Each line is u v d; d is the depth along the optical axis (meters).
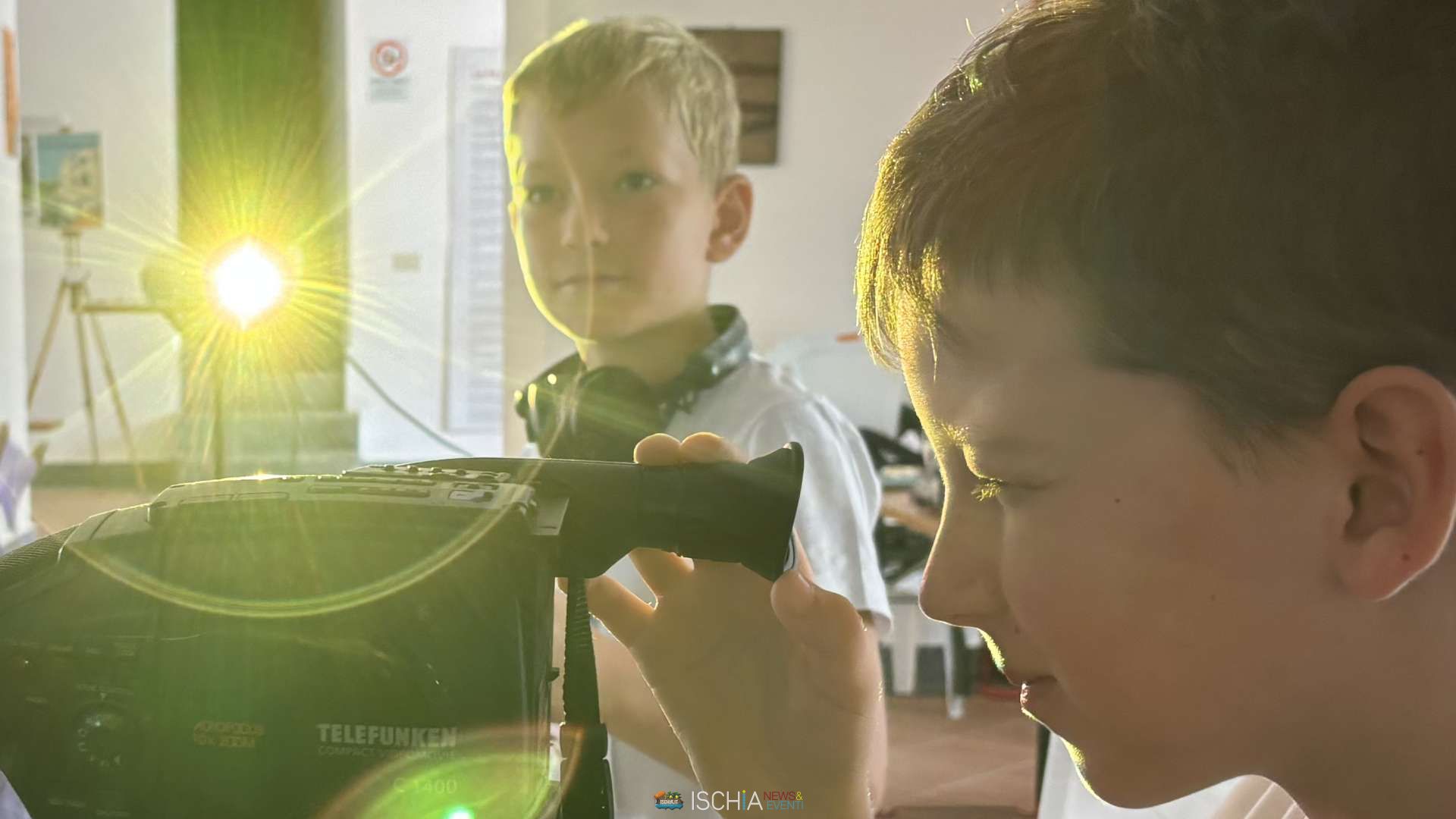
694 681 0.44
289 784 0.31
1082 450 0.28
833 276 3.16
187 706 0.31
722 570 0.44
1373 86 0.26
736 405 0.78
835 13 3.06
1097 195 0.27
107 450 4.41
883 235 0.33
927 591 0.34
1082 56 0.29
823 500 0.73
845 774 0.42
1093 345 0.28
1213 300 0.26
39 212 4.54
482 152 4.87
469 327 4.91
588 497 0.36
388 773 0.30
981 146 0.29
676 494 0.36
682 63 0.83
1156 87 0.27
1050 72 0.29
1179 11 0.27
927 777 2.08
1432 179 0.26
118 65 4.64
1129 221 0.27
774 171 3.12
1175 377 0.27
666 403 0.78
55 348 4.60
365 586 0.31
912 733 2.35
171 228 4.70
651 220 0.80
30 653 0.32
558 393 0.81
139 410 4.59
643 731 0.62
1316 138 0.26
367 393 4.88
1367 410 0.26
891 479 2.16
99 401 4.59
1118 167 0.27
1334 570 0.27
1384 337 0.26
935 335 0.31
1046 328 0.28
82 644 0.32
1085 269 0.27
